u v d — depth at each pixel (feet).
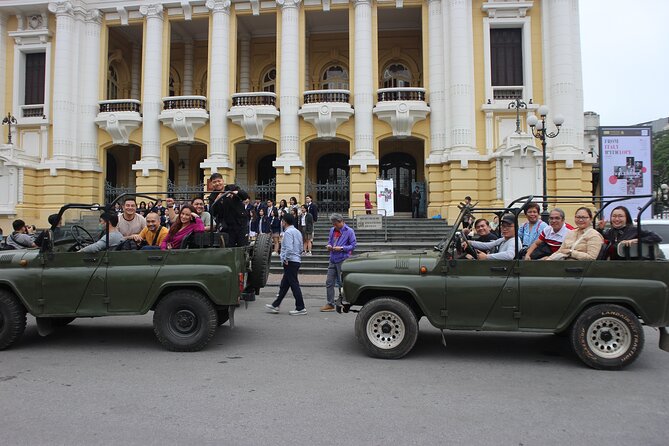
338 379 18.20
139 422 14.17
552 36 70.90
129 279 22.33
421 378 18.44
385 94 75.15
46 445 12.74
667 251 35.14
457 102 70.54
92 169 78.38
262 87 90.48
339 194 84.58
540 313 20.34
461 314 20.80
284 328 27.40
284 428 13.78
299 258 31.86
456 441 13.04
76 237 25.61
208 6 76.48
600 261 20.21
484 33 72.69
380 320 21.34
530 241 25.45
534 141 67.36
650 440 13.17
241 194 26.13
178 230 23.98
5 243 33.24
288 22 75.05
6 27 81.71
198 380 18.01
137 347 22.99
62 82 77.66
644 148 67.87
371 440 13.07
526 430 13.76
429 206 72.90
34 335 25.55
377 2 75.51
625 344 19.75
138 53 92.43
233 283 22.39
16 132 80.28
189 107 77.36
